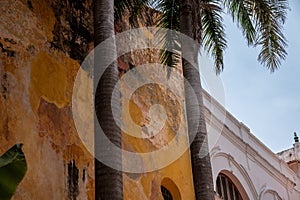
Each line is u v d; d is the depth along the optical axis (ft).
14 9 35.09
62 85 37.06
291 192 77.87
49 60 36.65
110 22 33.27
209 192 34.65
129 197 40.34
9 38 33.83
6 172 18.49
